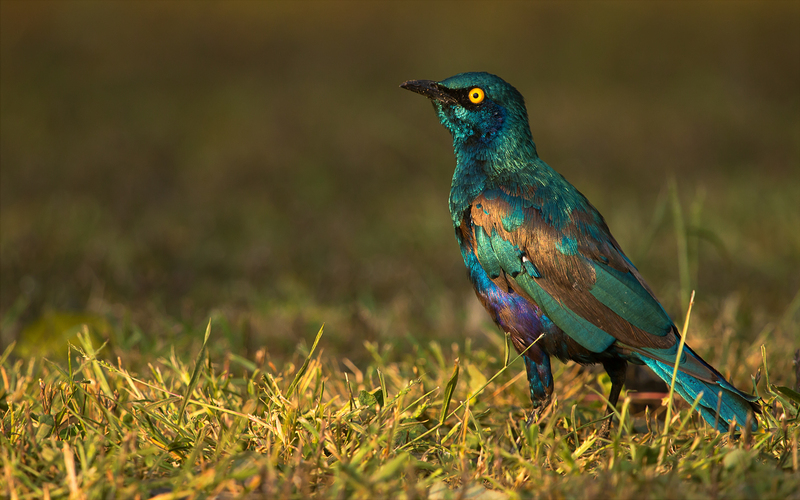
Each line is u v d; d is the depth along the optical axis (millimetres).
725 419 7227
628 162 26219
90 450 6012
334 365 10375
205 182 23938
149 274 13633
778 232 17078
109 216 19375
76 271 14336
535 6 46406
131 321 11773
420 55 41469
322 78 38219
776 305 12906
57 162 25391
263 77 38219
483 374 9109
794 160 25906
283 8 46125
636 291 7773
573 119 31172
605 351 7828
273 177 24734
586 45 42094
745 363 9641
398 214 20125
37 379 8453
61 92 34469
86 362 7660
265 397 7770
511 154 8586
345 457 6484
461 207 8586
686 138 28562
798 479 5812
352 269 14984
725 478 5922
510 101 8625
